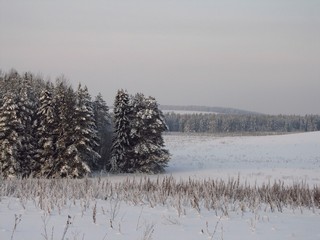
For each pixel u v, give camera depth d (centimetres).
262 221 905
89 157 3878
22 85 4169
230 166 4538
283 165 4628
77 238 642
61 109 3712
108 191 1185
